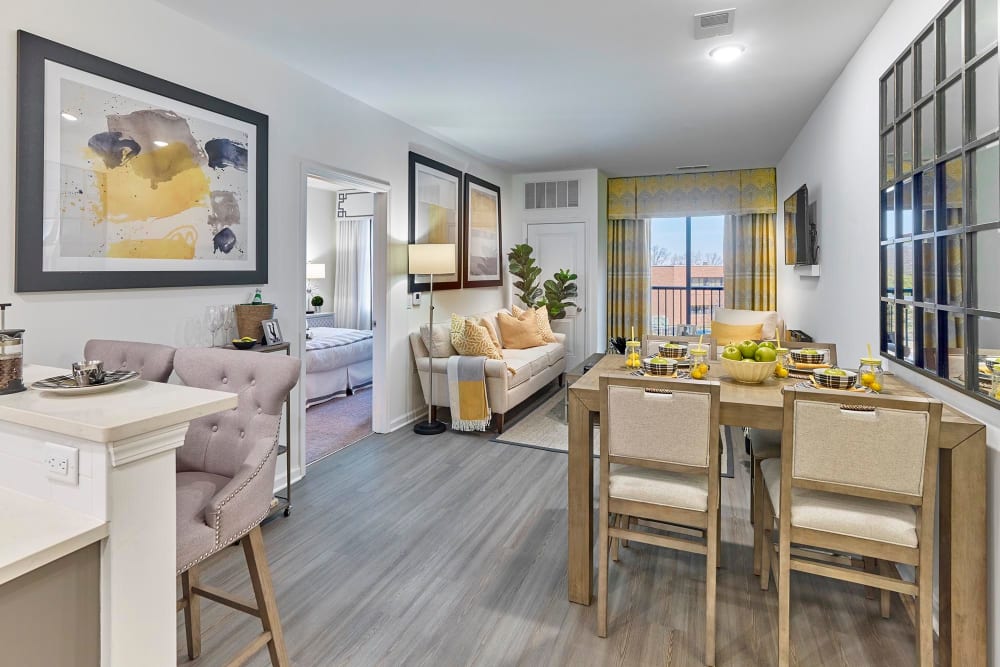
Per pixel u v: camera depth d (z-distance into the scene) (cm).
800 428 169
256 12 265
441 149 512
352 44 302
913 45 226
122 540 104
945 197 197
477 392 434
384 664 179
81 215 224
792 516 174
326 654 183
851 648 186
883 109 265
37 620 94
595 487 324
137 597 108
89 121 226
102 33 231
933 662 175
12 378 126
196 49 273
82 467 104
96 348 204
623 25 282
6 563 85
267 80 315
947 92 194
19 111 203
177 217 262
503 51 313
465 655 184
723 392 213
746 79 358
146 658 110
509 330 575
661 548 258
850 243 326
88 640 102
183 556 131
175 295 266
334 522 283
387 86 366
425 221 484
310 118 348
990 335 166
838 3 259
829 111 376
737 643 189
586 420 212
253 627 198
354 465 368
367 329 834
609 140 513
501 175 656
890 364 258
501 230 659
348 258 841
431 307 457
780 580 173
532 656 183
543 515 292
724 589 222
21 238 204
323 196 834
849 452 164
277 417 166
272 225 321
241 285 300
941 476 173
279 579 229
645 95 388
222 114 284
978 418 175
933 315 208
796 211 480
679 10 267
